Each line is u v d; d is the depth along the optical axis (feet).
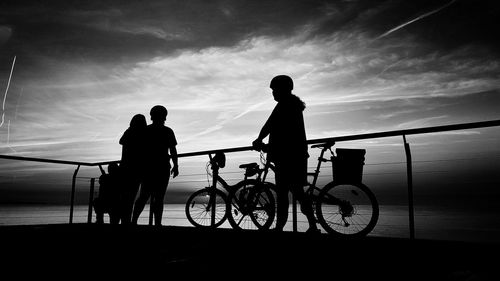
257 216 14.97
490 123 9.55
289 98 12.82
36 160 17.75
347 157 13.25
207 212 17.07
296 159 12.33
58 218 222.28
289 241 10.48
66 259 10.11
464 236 171.22
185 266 9.30
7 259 10.04
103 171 18.86
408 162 11.18
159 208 14.51
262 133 12.98
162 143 14.62
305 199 12.39
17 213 403.54
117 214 16.97
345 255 9.58
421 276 7.85
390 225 257.75
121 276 8.57
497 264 8.21
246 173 15.37
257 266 9.19
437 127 10.50
